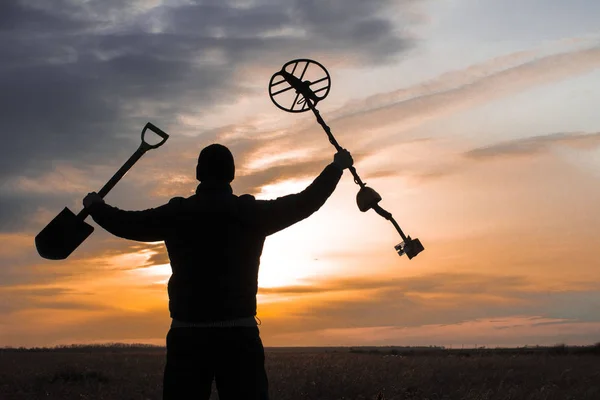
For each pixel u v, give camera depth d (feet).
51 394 37.47
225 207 12.76
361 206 14.38
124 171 14.26
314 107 14.90
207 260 12.58
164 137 14.52
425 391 37.14
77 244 13.83
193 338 12.40
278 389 37.24
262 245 13.05
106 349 202.18
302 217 12.97
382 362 59.52
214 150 13.33
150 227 12.96
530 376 46.68
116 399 35.81
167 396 12.44
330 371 42.60
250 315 12.74
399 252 14.47
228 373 12.51
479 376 45.21
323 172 13.55
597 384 40.93
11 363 65.10
